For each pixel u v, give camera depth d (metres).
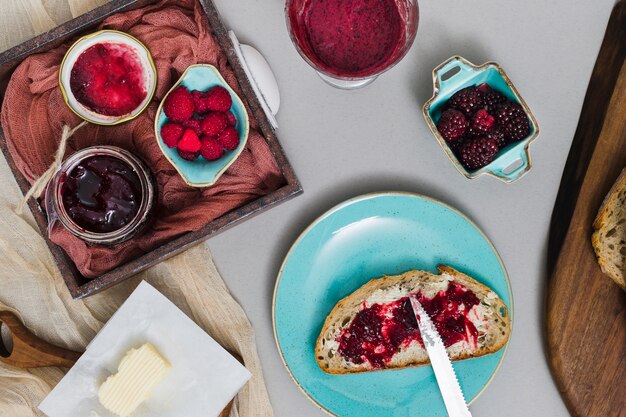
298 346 0.67
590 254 0.66
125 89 0.63
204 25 0.63
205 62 0.64
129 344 0.66
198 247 0.68
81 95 0.63
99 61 0.63
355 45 0.62
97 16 0.63
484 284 0.66
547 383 0.68
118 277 0.63
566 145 0.68
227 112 0.61
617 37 0.66
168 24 0.64
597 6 0.67
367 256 0.67
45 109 0.64
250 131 0.63
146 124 0.64
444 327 0.67
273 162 0.63
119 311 0.66
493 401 0.68
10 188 0.70
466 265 0.66
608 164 0.66
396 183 0.68
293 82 0.68
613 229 0.65
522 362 0.68
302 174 0.68
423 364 0.67
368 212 0.66
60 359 0.68
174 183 0.64
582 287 0.66
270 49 0.68
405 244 0.67
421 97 0.67
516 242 0.68
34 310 0.70
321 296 0.67
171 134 0.60
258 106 0.62
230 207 0.64
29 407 0.70
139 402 0.66
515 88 0.65
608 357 0.66
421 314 0.66
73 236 0.62
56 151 0.65
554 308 0.66
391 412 0.67
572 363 0.67
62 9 0.69
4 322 0.67
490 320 0.67
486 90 0.64
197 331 0.66
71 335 0.70
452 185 0.68
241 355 0.68
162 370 0.65
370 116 0.68
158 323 0.66
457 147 0.64
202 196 0.64
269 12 0.68
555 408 0.68
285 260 0.65
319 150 0.68
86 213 0.61
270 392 0.69
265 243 0.68
